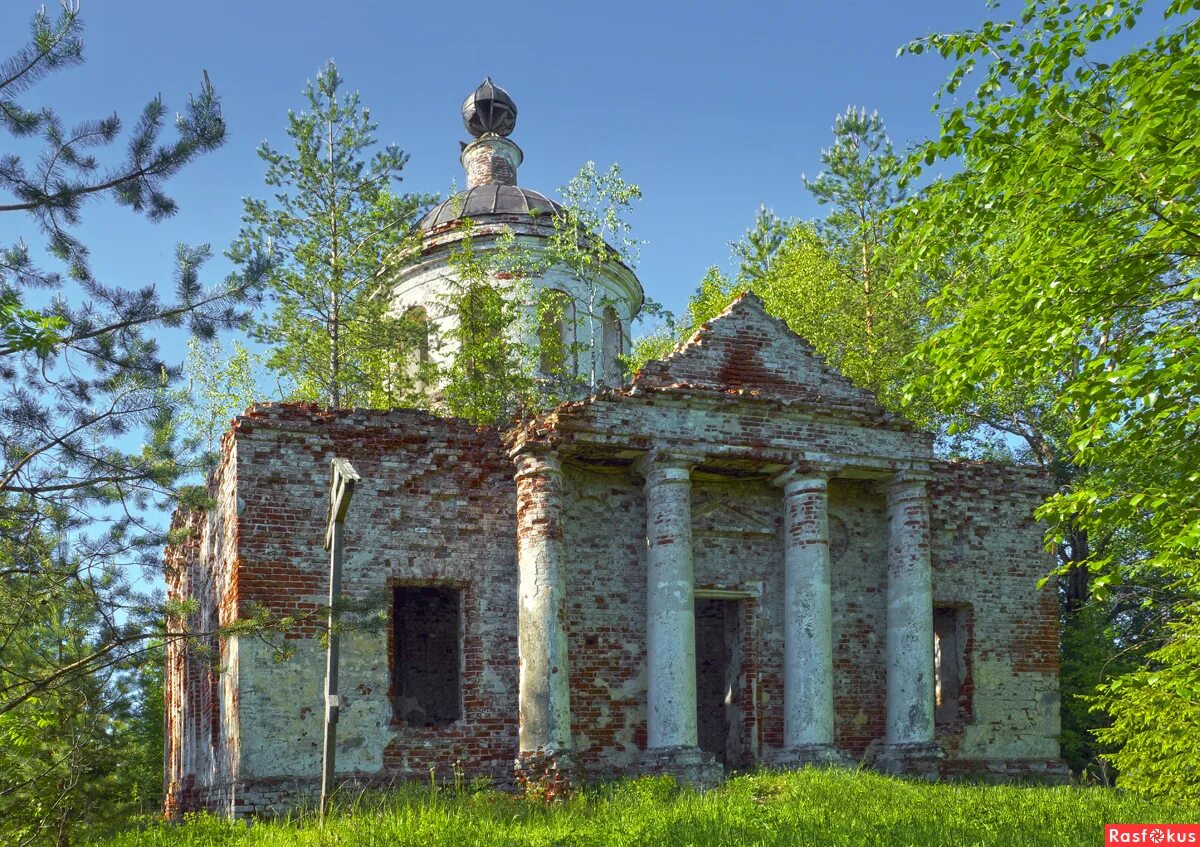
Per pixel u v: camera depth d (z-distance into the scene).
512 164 29.16
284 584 16.30
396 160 28.23
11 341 11.70
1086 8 12.34
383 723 16.36
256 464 16.53
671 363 18.47
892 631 18.89
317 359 27.00
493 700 17.08
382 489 17.11
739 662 18.97
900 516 19.14
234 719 15.89
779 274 33.56
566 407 17.28
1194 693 12.73
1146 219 12.15
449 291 25.77
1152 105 10.90
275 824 13.64
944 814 12.83
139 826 14.20
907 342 29.69
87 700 12.77
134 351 12.65
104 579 12.59
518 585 17.30
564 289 26.12
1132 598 26.30
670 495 17.55
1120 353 12.41
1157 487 11.71
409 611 20.80
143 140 12.44
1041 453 29.41
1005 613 20.67
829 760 17.31
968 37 12.89
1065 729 23.58
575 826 12.70
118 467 12.45
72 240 12.61
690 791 15.17
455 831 11.92
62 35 12.21
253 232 26.84
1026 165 12.07
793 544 18.34
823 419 18.66
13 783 12.75
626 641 18.05
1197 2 11.60
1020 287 12.46
